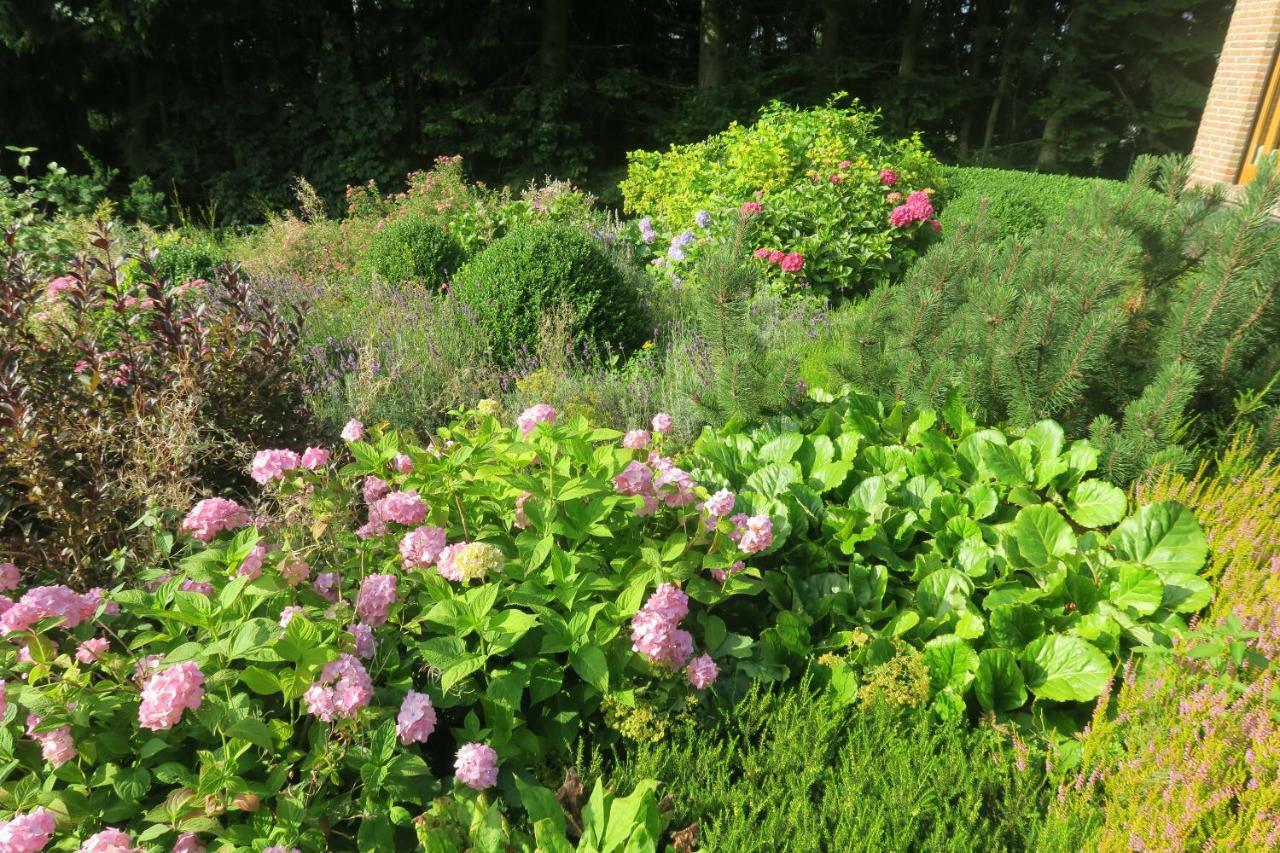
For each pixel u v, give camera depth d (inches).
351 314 251.9
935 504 131.5
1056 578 114.0
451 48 636.7
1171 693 90.6
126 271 181.2
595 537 108.3
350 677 74.8
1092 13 679.7
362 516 127.0
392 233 299.6
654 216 411.5
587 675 87.0
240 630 78.7
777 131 347.6
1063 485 136.9
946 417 154.6
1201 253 148.3
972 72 767.1
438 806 74.7
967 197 413.7
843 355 179.5
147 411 130.8
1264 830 71.9
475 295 230.1
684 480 108.7
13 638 79.3
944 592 114.8
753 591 109.8
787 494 130.0
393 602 91.8
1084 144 730.8
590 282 229.6
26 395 122.3
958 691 99.2
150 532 116.8
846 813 81.7
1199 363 138.5
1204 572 118.3
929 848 79.4
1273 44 389.7
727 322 156.0
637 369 202.1
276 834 70.6
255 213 598.9
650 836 71.5
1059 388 141.8
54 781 72.1
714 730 92.6
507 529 107.5
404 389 194.9
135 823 72.9
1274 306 133.3
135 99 589.3
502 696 84.0
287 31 615.8
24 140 568.4
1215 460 141.0
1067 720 99.3
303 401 169.8
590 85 709.9
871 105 738.2
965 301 164.1
